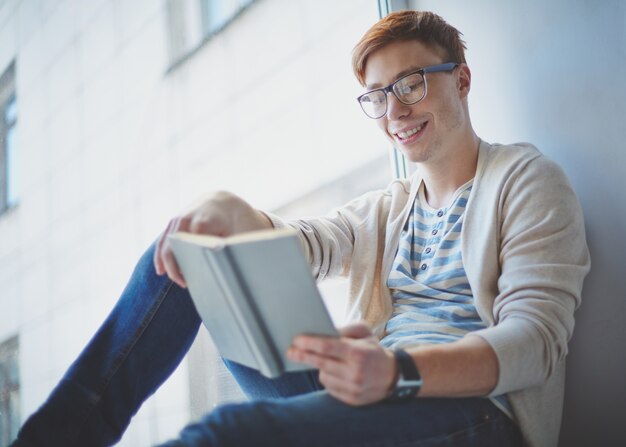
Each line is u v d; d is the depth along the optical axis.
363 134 2.05
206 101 2.92
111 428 0.79
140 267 0.83
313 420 0.55
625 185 0.93
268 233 0.53
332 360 0.55
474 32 1.22
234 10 2.78
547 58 1.06
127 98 3.41
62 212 3.66
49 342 3.44
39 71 3.83
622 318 0.91
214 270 0.57
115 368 0.79
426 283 0.89
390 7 1.39
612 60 0.96
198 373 1.75
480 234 0.84
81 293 3.48
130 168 3.38
